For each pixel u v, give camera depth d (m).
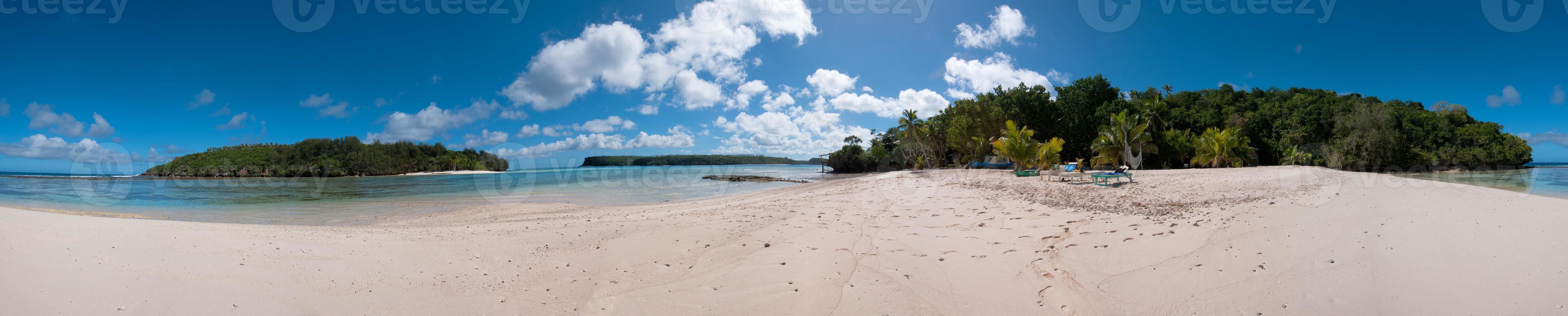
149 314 3.68
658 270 5.70
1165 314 3.99
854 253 6.17
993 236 6.91
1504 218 6.58
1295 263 4.88
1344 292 4.14
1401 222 6.36
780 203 13.02
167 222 8.49
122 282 4.25
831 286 4.89
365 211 14.97
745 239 7.34
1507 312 3.62
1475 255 4.84
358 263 5.54
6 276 4.07
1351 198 8.92
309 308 4.07
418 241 7.15
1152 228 6.80
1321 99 47.00
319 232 7.96
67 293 3.90
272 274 4.86
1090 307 4.18
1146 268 5.06
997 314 4.09
